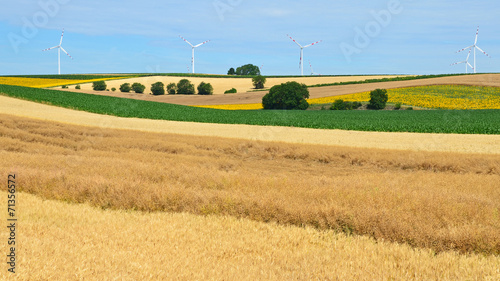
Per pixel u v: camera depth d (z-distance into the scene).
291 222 8.47
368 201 9.49
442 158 22.50
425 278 5.52
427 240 7.21
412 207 9.15
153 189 10.23
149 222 7.99
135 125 46.72
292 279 5.16
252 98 107.44
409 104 88.81
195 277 5.00
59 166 14.31
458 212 8.84
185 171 14.07
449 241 7.13
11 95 67.00
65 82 133.12
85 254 5.59
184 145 26.39
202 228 7.70
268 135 39.91
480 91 96.50
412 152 25.45
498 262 6.23
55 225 7.30
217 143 28.41
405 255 6.49
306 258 6.12
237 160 22.48
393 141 35.81
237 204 9.18
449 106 85.50
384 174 16.77
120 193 10.00
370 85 114.62
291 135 40.44
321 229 8.02
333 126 52.56
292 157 25.03
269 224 8.25
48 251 5.60
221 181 11.97
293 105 90.44
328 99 98.06
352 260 6.12
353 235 7.78
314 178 13.60
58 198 10.19
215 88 129.25
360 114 73.06
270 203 8.94
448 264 6.11
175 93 120.94
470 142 35.09
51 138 26.61
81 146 25.12
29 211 8.27
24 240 6.04
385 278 5.36
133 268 5.14
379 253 6.57
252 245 6.73
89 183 10.69
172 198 9.65
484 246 6.89
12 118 34.09
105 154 21.27
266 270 5.44
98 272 4.95
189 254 5.98
